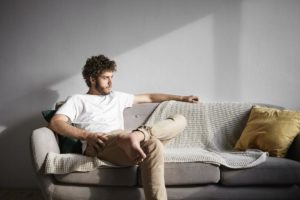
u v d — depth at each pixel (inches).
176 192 75.2
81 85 109.7
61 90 110.2
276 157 80.9
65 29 109.3
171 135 78.1
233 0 105.3
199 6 106.1
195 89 107.4
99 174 74.3
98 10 108.3
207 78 107.0
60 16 109.1
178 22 106.8
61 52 109.7
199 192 75.4
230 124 95.9
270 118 88.0
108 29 108.4
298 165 74.7
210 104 99.1
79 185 76.0
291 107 105.4
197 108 98.3
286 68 105.0
